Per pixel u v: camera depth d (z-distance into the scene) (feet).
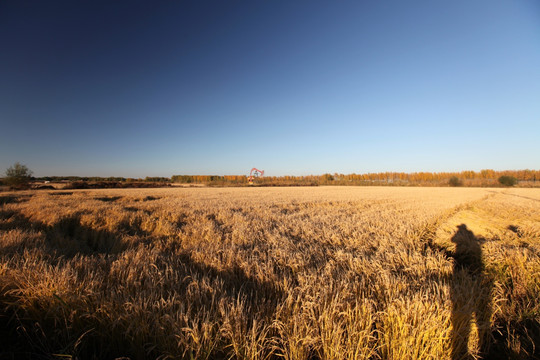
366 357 6.84
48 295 8.29
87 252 19.10
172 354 6.88
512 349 8.24
